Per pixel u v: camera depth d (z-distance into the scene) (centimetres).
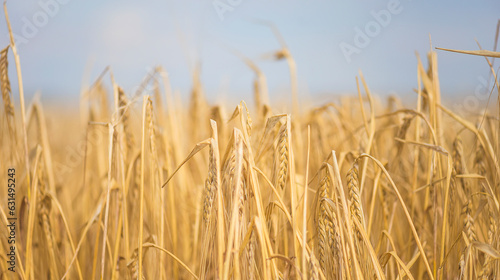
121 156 137
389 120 167
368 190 152
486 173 143
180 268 154
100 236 152
